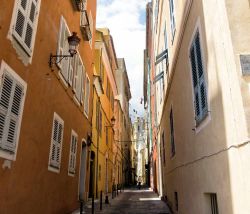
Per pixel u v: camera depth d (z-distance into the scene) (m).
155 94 23.69
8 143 5.83
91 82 16.11
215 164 5.24
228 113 4.45
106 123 24.16
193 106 7.04
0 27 5.54
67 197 10.66
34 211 7.32
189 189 7.94
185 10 7.73
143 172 70.69
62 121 9.96
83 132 13.87
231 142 4.34
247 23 4.31
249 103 3.90
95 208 13.30
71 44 9.05
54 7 9.02
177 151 10.27
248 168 3.71
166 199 15.56
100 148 20.36
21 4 6.48
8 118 5.82
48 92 8.41
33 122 7.22
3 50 5.64
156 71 20.53
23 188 6.64
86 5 14.40
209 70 5.49
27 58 6.81
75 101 11.98
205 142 5.96
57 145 9.31
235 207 4.20
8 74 5.83
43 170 8.00
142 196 22.45
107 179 24.28
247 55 4.14
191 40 7.06
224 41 4.50
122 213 11.88
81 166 14.42
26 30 6.76
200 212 6.55
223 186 4.77
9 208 5.95
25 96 6.70
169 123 12.80
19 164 6.40
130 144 58.00
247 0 4.41
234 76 4.13
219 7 4.66
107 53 23.52
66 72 10.32
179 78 9.18
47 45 8.34
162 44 14.91
